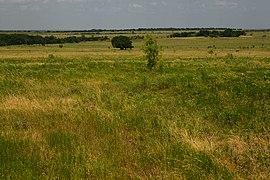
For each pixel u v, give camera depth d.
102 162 6.68
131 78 24.03
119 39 148.25
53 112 11.34
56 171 6.33
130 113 11.38
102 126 9.59
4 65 40.84
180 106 13.02
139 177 5.99
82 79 23.58
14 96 14.16
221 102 13.71
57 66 39.03
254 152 7.11
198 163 6.50
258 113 11.20
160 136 8.66
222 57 77.25
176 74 26.70
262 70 29.86
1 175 6.08
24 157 7.03
